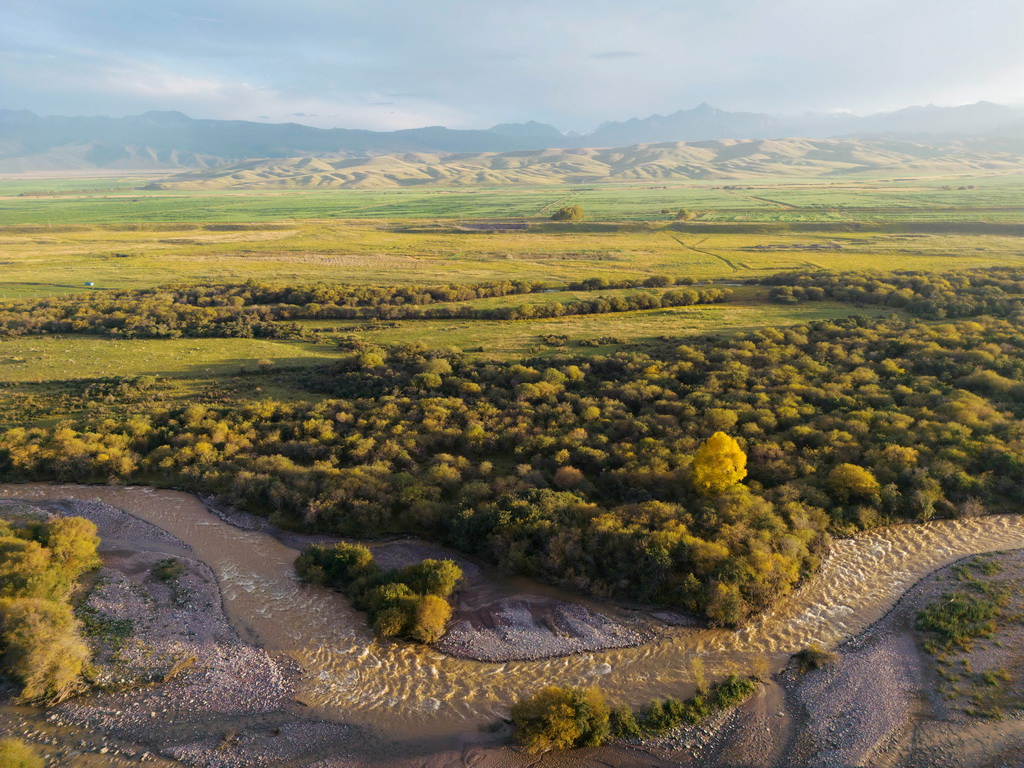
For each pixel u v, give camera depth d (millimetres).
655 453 63656
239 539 56812
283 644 43625
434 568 48062
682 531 49406
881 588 46688
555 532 51156
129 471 67812
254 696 38906
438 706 37938
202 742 35375
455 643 43094
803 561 48750
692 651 41562
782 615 44375
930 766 31656
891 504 54812
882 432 65125
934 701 35812
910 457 59094
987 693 35875
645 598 46031
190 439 71750
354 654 42500
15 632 40062
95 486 66500
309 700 38625
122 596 48219
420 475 64125
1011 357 80812
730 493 53906
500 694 38750
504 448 69625
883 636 41875
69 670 39188
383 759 34156
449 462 65812
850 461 60688
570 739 33906
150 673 40594
